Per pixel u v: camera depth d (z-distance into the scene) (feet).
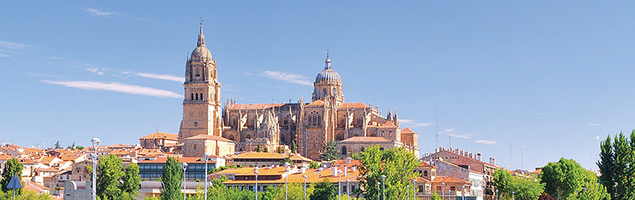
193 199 563.89
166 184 554.46
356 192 577.84
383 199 501.97
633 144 559.38
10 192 573.74
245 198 589.32
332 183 597.93
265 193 592.60
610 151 564.30
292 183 609.01
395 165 561.43
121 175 647.97
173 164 561.02
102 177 629.92
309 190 588.09
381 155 579.48
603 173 567.18
